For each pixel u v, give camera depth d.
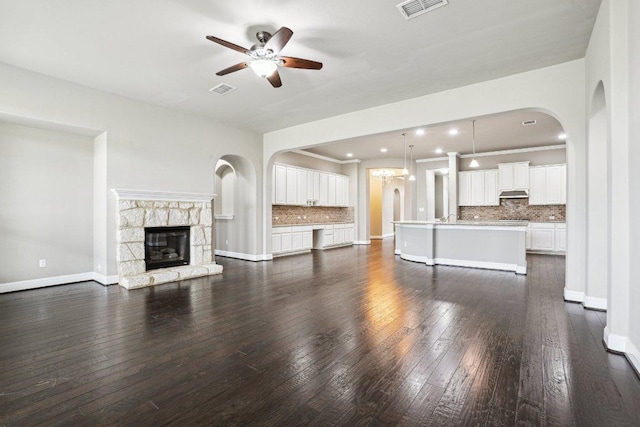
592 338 2.70
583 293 3.70
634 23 2.15
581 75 3.55
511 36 3.11
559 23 2.90
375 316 3.28
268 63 3.02
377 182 13.14
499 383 2.01
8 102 3.73
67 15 2.76
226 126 6.14
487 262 5.96
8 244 4.20
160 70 3.85
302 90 4.45
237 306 3.64
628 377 2.07
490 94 4.10
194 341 2.67
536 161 8.18
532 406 1.77
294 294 4.16
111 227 4.64
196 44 3.26
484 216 9.01
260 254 6.96
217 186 8.04
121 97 4.70
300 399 1.85
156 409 1.76
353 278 5.16
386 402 1.82
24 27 2.94
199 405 1.79
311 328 2.96
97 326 3.01
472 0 2.57
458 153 8.95
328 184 9.73
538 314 3.32
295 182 8.53
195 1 2.58
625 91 2.35
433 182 10.52
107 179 4.59
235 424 1.63
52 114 4.05
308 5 2.63
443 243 6.48
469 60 3.58
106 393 1.91
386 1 2.58
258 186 6.86
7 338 2.72
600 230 3.40
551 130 6.50
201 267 5.34
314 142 5.96
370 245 10.31
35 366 2.23
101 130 4.50
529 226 8.09
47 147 4.51
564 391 1.92
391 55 3.47
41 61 3.63
